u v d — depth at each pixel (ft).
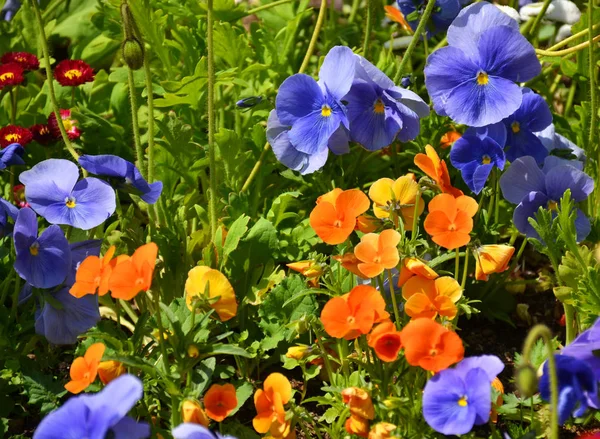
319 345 3.53
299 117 3.90
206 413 3.35
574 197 3.79
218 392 3.36
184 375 3.61
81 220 3.63
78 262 3.66
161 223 3.92
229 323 3.79
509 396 3.57
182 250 3.86
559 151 4.00
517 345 3.87
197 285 3.44
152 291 3.68
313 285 3.71
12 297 3.74
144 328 3.51
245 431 3.58
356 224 3.56
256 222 3.92
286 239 3.94
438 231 3.44
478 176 3.84
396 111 3.87
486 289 3.92
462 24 3.92
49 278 3.58
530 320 3.94
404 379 3.47
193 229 4.05
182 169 4.04
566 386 3.27
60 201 3.64
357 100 3.88
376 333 3.31
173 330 3.41
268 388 3.40
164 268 3.83
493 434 3.43
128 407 3.12
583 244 3.93
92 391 3.58
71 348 3.82
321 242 3.95
